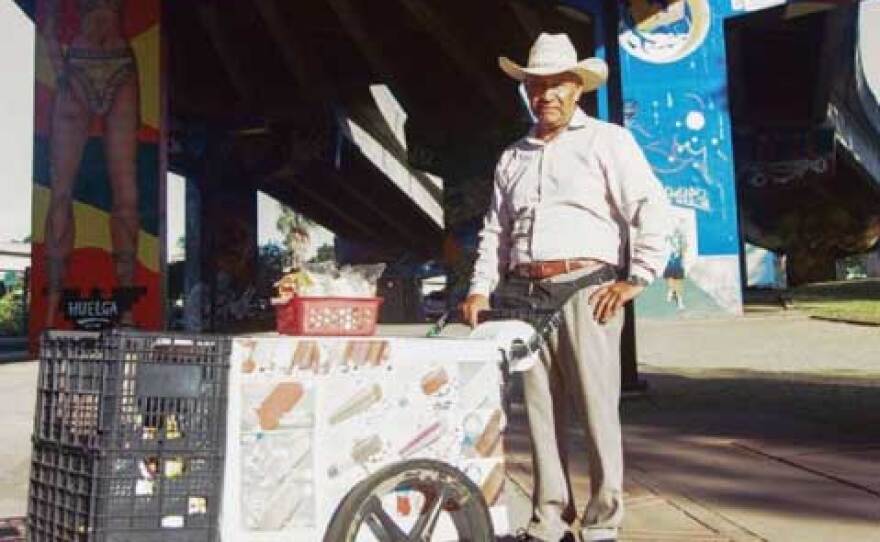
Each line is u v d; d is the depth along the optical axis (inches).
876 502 188.7
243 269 1836.9
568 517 156.4
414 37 1414.9
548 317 141.9
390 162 2212.1
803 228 2743.6
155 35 985.5
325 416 119.2
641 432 293.3
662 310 986.7
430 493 124.6
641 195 143.9
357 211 2790.4
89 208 956.6
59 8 975.0
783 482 210.4
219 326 1770.4
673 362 582.9
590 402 143.9
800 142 1908.2
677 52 999.0
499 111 1561.3
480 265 158.9
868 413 317.1
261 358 116.2
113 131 969.5
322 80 1556.3
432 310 1958.7
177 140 1759.4
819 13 1354.6
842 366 505.0
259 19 1427.2
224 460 113.3
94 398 113.3
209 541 112.2
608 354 144.1
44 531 118.1
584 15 935.7
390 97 1962.4
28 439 302.4
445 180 1657.2
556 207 147.5
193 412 112.7
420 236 3078.2
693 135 995.3
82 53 974.4
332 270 126.2
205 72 1662.2
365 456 121.8
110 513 108.3
